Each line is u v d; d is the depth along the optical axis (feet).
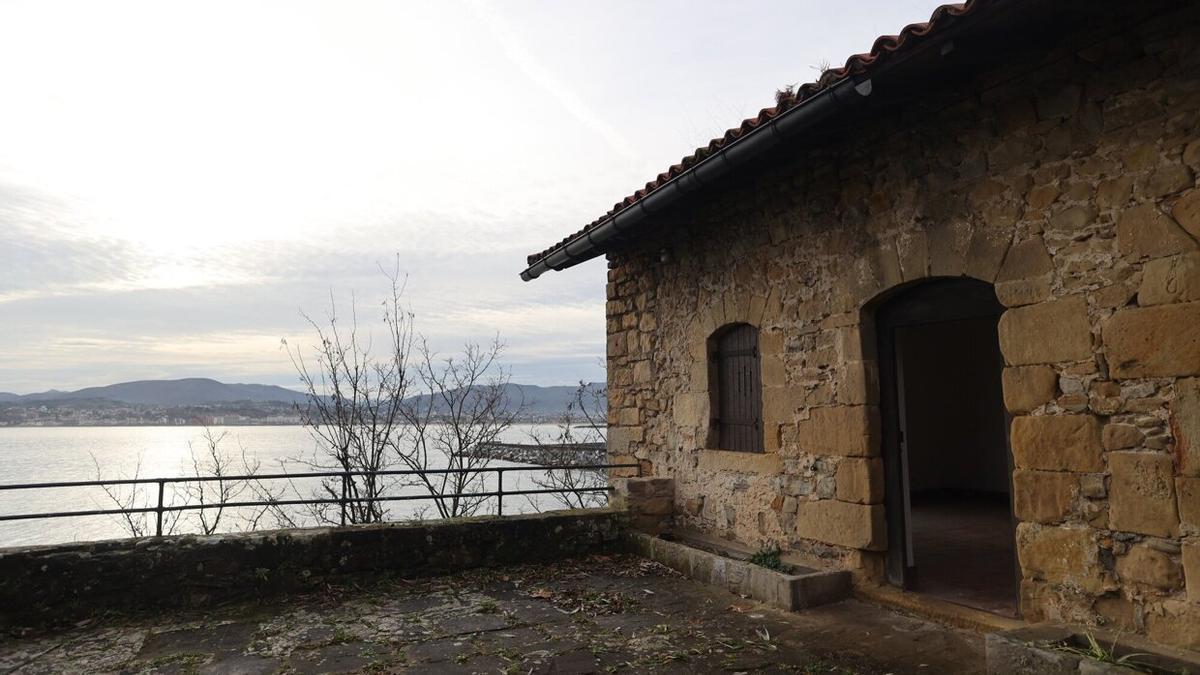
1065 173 12.60
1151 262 11.30
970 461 31.96
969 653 12.74
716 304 21.45
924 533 22.86
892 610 15.40
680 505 22.76
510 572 19.67
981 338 31.27
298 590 17.76
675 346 23.36
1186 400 10.76
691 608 16.15
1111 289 11.82
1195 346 10.68
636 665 12.74
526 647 13.79
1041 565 12.63
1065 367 12.43
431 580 18.93
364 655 13.50
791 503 18.35
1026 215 13.17
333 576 18.22
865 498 16.21
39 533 36.88
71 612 15.83
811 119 14.03
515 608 16.42
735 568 17.39
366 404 28.48
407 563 19.10
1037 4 10.78
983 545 20.90
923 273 15.10
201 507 17.98
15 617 15.38
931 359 32.76
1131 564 11.37
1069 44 12.42
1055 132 12.79
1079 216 12.34
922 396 32.45
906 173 15.58
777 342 19.02
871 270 16.31
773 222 19.31
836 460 17.06
